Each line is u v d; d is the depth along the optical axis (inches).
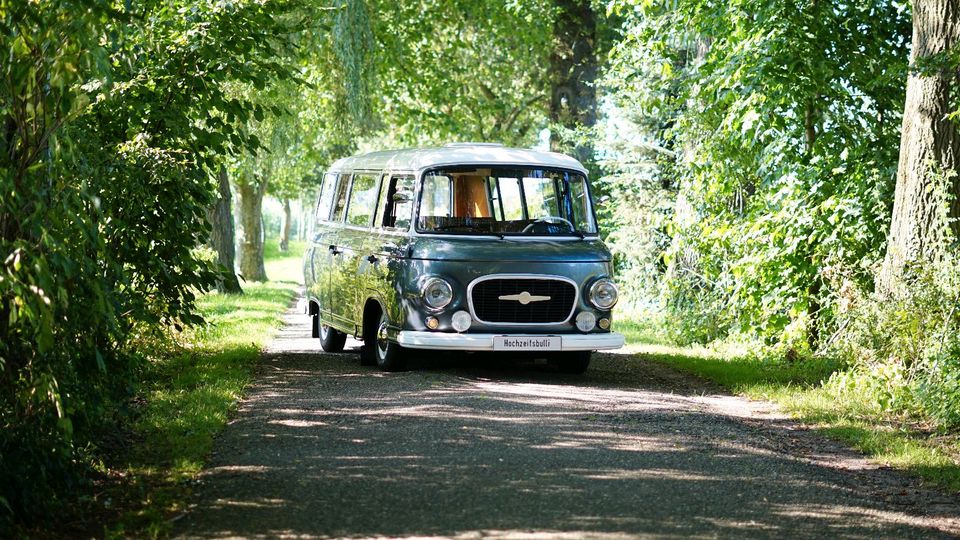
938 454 351.6
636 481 299.3
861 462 342.0
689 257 741.3
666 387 482.3
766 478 309.9
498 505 270.2
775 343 620.4
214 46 466.9
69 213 257.8
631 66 711.7
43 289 239.1
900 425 404.8
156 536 240.8
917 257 476.1
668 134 697.6
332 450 329.4
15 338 267.3
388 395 429.4
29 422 263.1
